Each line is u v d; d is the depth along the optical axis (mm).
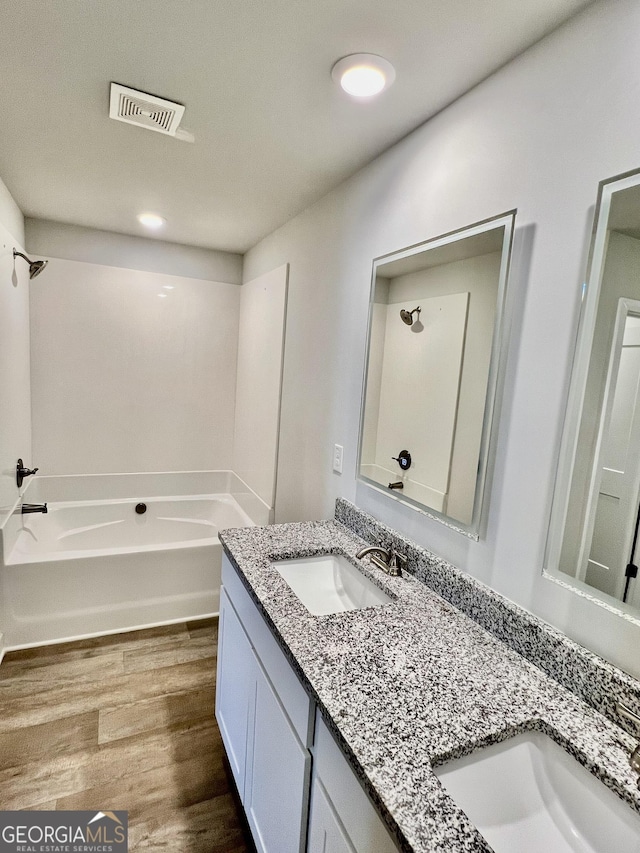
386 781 710
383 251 1662
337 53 1158
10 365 2277
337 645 1059
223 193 2158
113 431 3193
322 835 916
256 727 1304
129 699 1979
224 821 1457
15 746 1691
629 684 850
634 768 758
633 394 886
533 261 1078
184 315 3303
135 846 1367
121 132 1628
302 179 1946
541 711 889
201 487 3518
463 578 1245
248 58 1196
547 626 1025
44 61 1241
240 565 1450
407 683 943
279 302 2613
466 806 776
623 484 900
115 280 3068
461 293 1293
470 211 1265
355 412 1847
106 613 2455
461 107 1294
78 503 3104
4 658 2197
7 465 2238
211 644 2414
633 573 882
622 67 888
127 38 1143
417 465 1473
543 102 1048
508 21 1010
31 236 2799
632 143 877
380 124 1473
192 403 3414
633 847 709
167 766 1646
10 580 2236
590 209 953
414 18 1021
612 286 917
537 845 780
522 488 1109
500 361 1164
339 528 1854
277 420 2637
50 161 1889
